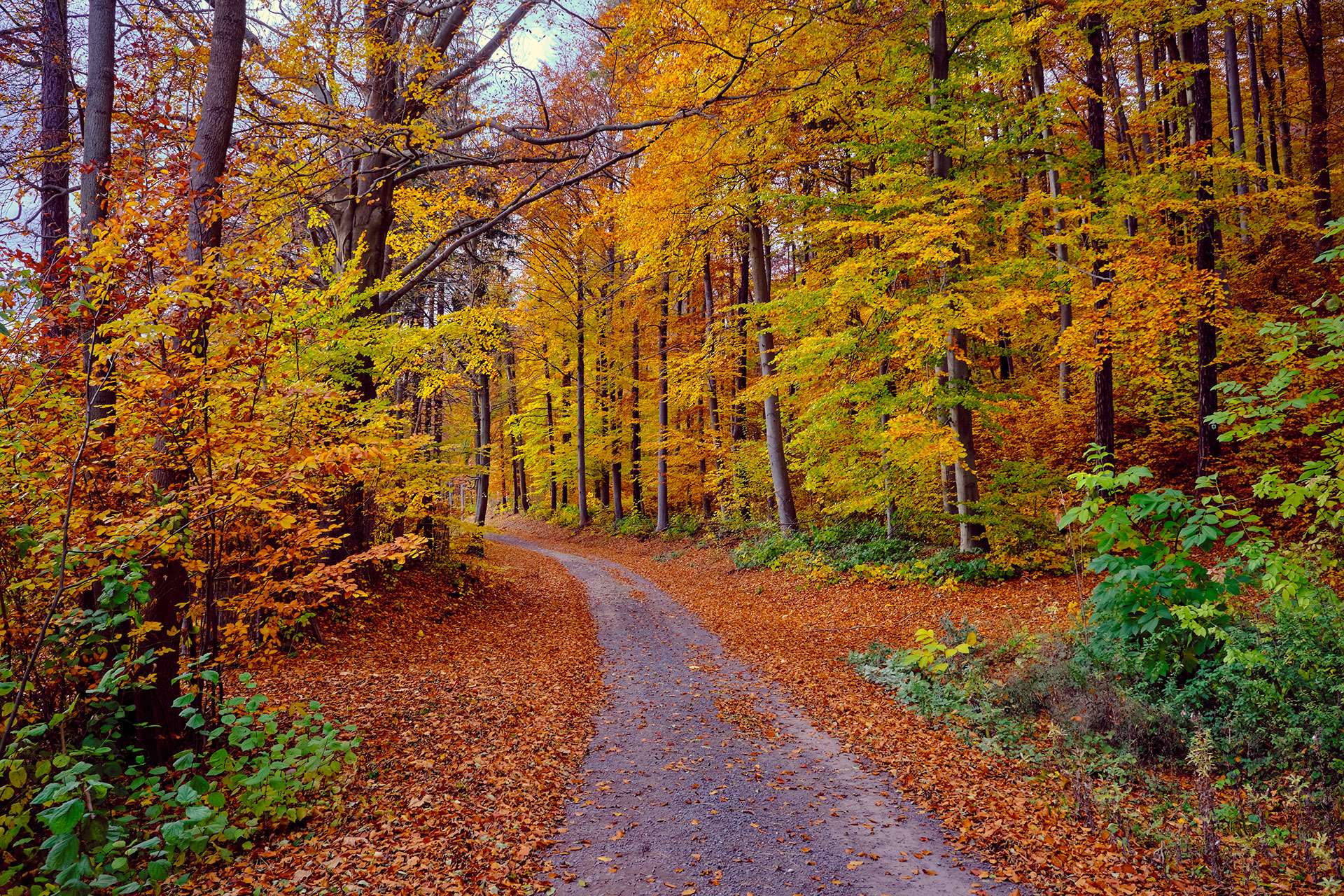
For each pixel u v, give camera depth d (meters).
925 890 4.25
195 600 5.72
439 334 10.85
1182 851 4.48
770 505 21.69
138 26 7.85
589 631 12.66
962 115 11.84
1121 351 10.36
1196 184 11.43
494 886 4.16
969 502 12.61
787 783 5.96
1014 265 10.88
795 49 11.33
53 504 4.25
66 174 6.90
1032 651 7.94
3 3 6.98
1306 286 14.26
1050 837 4.80
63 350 4.00
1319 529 6.22
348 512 10.75
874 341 12.33
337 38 9.95
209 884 3.93
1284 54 19.22
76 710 4.63
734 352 17.92
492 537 33.59
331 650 9.14
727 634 12.26
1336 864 4.12
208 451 4.71
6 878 3.38
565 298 23.28
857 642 10.70
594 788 5.88
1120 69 17.89
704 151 12.20
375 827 4.78
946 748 6.61
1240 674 5.86
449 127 11.99
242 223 7.88
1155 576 5.54
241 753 5.43
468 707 7.61
